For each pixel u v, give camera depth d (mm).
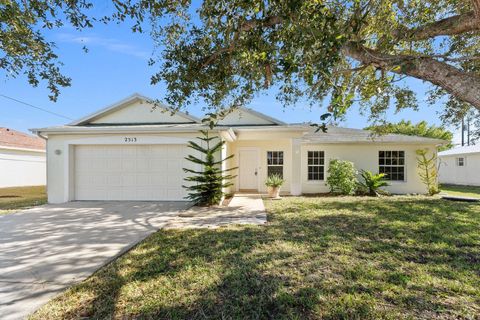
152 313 2514
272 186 10688
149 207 8312
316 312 2514
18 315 2492
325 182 12453
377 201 9477
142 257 3965
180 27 4164
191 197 8508
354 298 2738
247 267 3527
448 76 2654
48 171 9562
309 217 6746
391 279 3176
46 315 2494
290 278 3205
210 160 8617
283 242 4613
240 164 13172
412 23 3793
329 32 2516
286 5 2564
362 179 12508
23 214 7234
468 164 17500
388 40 3350
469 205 8406
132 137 9531
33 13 3527
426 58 2844
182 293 2873
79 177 9688
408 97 7082
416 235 5000
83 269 3555
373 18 3594
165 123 11164
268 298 2752
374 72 4629
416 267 3533
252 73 3684
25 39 3703
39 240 4855
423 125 23875
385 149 12484
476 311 2508
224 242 4641
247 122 12461
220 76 4020
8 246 4516
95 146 9672
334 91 2574
